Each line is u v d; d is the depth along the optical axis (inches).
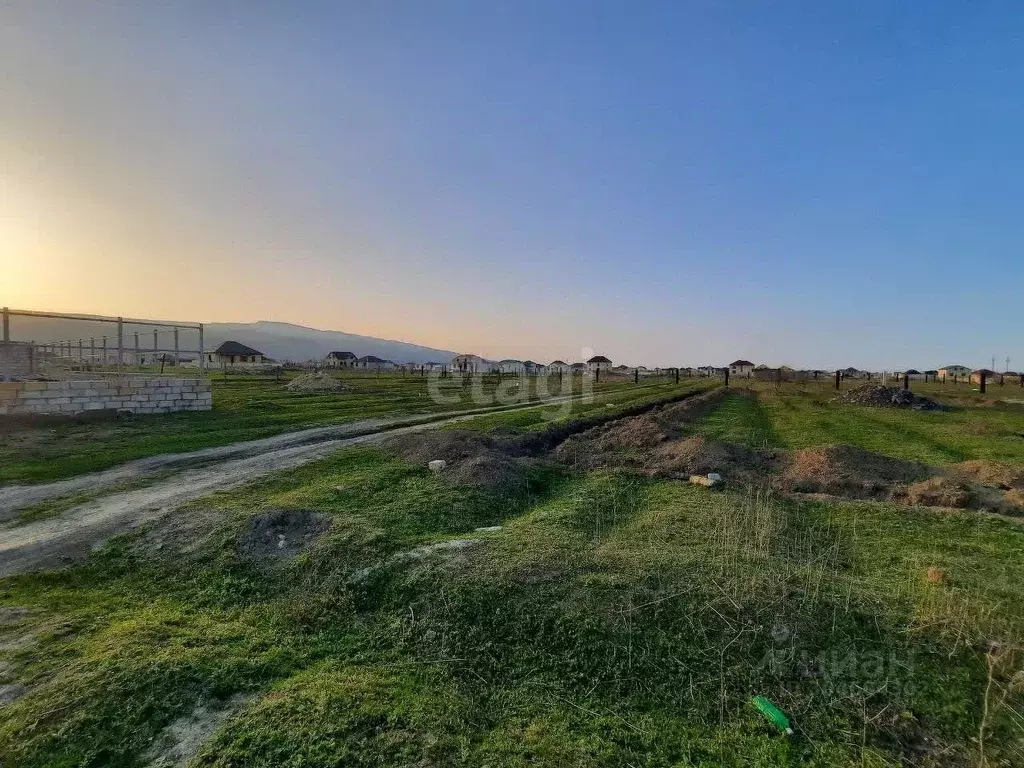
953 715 161.6
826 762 148.5
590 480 390.3
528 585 217.0
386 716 156.9
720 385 1668.3
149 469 404.8
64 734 147.4
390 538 262.8
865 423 748.0
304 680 172.6
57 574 242.5
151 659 176.2
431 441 458.9
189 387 689.6
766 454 478.9
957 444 577.9
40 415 560.7
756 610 200.1
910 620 197.9
